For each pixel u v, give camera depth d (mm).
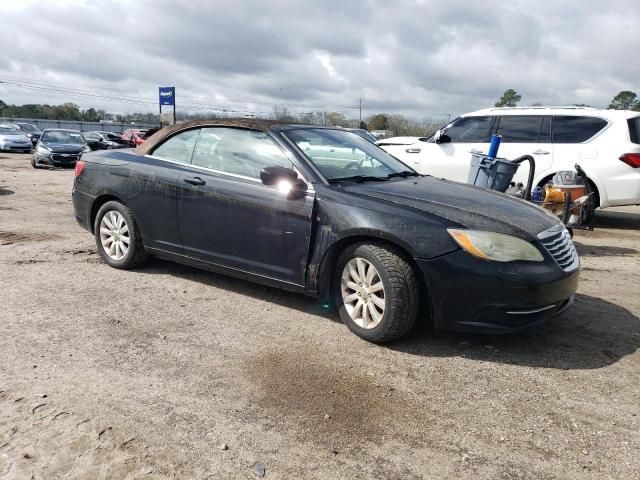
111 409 2924
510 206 4117
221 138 4793
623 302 4934
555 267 3639
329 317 4359
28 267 5473
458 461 2590
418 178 4859
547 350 3834
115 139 35875
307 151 4418
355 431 2807
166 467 2477
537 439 2773
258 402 3055
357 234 3809
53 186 13023
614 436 2809
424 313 4184
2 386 3107
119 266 5426
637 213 10781
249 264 4441
